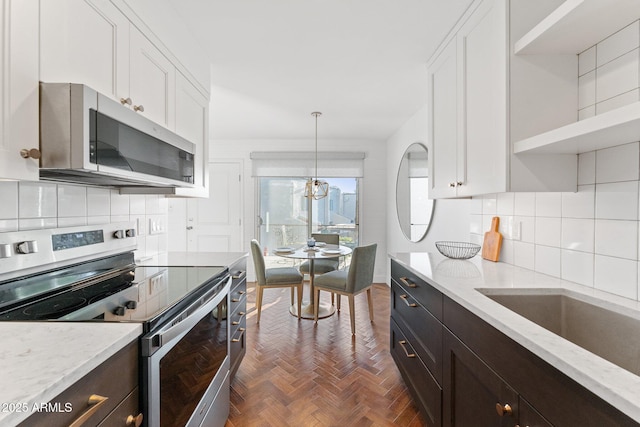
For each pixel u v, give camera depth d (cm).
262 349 246
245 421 165
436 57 206
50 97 87
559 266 140
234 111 336
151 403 85
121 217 171
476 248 185
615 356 103
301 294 315
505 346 89
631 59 105
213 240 473
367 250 285
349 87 271
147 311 96
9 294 103
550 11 125
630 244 107
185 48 182
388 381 202
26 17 82
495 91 135
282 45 203
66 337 75
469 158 160
